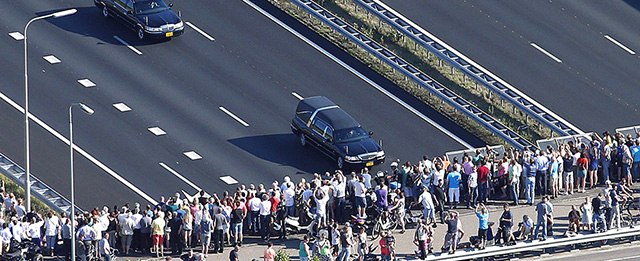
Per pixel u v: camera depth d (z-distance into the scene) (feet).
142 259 586.86
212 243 603.26
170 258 545.03
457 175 627.05
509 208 628.69
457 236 591.37
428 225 586.86
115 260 579.89
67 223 579.89
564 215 629.51
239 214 591.78
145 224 586.04
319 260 575.38
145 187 654.53
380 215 605.31
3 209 605.31
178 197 593.83
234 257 570.46
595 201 606.55
